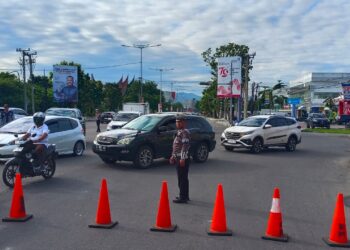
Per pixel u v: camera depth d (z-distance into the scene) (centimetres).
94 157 1684
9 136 1426
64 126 1673
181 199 913
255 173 1366
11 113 2230
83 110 7412
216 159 1730
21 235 663
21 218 746
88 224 725
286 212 846
